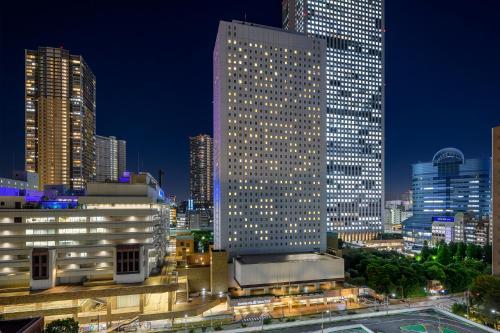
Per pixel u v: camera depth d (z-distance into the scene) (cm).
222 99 15638
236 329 8525
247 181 15700
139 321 10262
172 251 19950
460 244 18850
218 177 15838
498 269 12169
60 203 12188
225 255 13188
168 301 11081
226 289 13100
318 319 9238
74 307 10225
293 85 16738
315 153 16800
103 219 11494
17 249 10706
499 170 12244
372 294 13250
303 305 12262
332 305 12256
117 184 12081
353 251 18438
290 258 14250
